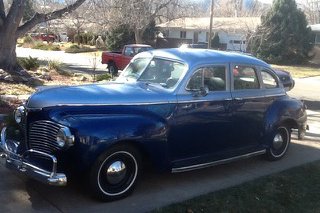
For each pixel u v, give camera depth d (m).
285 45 37.91
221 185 6.04
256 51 38.62
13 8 15.85
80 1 17.00
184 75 5.88
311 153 8.06
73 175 4.98
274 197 5.70
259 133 6.96
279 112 7.15
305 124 7.83
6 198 5.12
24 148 5.30
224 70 6.38
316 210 5.41
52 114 5.02
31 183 5.61
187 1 36.59
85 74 20.88
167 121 5.66
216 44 45.81
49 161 4.97
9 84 13.58
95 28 39.28
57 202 5.11
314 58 40.91
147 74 6.30
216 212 5.11
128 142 5.20
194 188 5.87
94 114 5.10
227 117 6.36
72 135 4.80
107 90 5.52
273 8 38.59
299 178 6.52
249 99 6.66
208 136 6.16
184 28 47.69
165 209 5.05
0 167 6.11
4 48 15.92
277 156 7.44
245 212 5.20
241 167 6.97
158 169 5.58
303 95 17.91
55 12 16.91
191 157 6.04
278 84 7.37
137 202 5.28
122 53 21.95
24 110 5.34
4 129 5.66
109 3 19.75
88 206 5.06
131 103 5.39
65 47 48.53
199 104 5.96
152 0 29.59
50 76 16.34
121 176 5.26
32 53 39.56
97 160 4.96
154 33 45.53
